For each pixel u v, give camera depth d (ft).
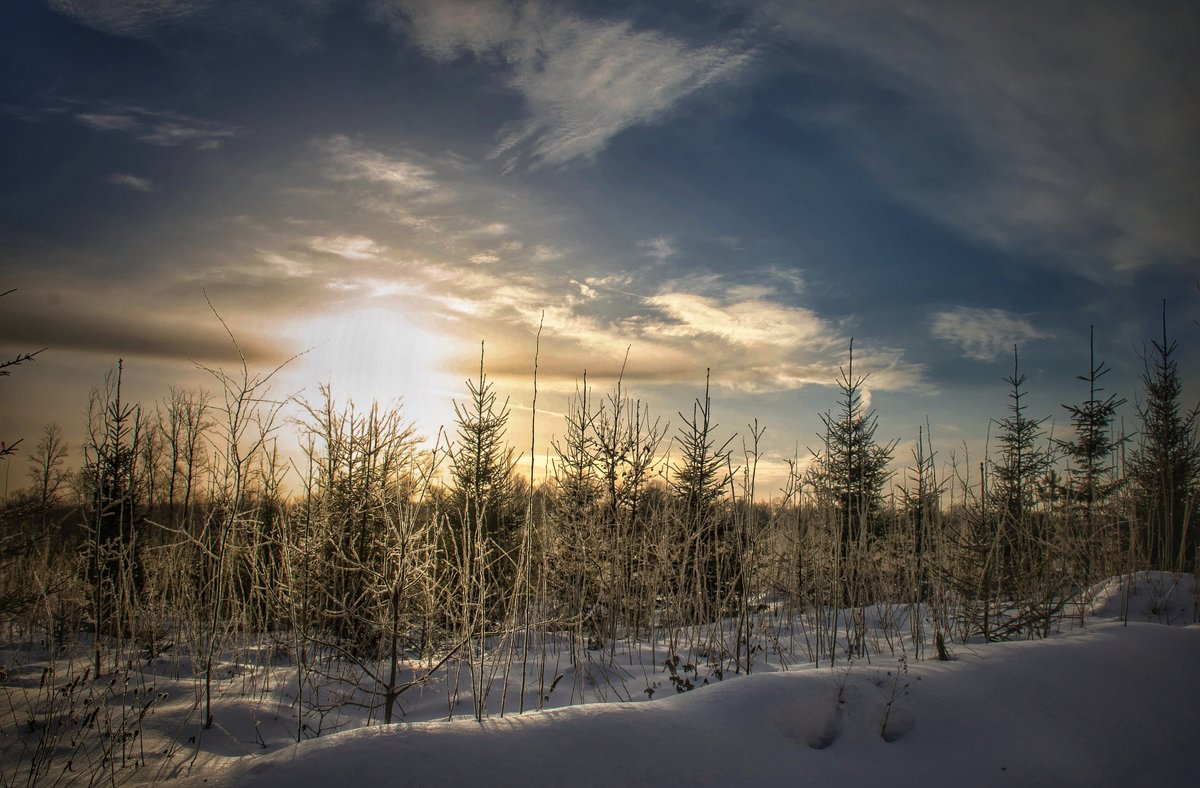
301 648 25.12
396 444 34.58
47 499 27.12
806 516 37.45
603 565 31.81
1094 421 46.11
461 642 21.53
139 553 34.83
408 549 22.00
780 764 16.48
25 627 32.07
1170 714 19.54
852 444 53.36
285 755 15.40
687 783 15.43
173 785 15.01
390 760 14.80
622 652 29.32
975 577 30.01
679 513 36.99
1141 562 37.63
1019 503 35.73
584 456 38.34
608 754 15.83
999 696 19.84
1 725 20.83
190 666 29.01
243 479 25.18
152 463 44.34
